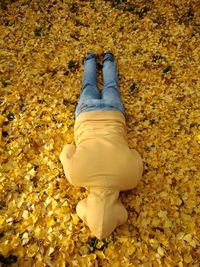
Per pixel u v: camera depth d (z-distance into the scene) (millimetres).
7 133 1609
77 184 1313
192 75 1880
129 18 2221
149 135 1616
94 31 2137
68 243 1271
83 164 1290
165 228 1319
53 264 1221
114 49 2029
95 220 1190
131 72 1905
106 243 1283
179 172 1479
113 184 1277
